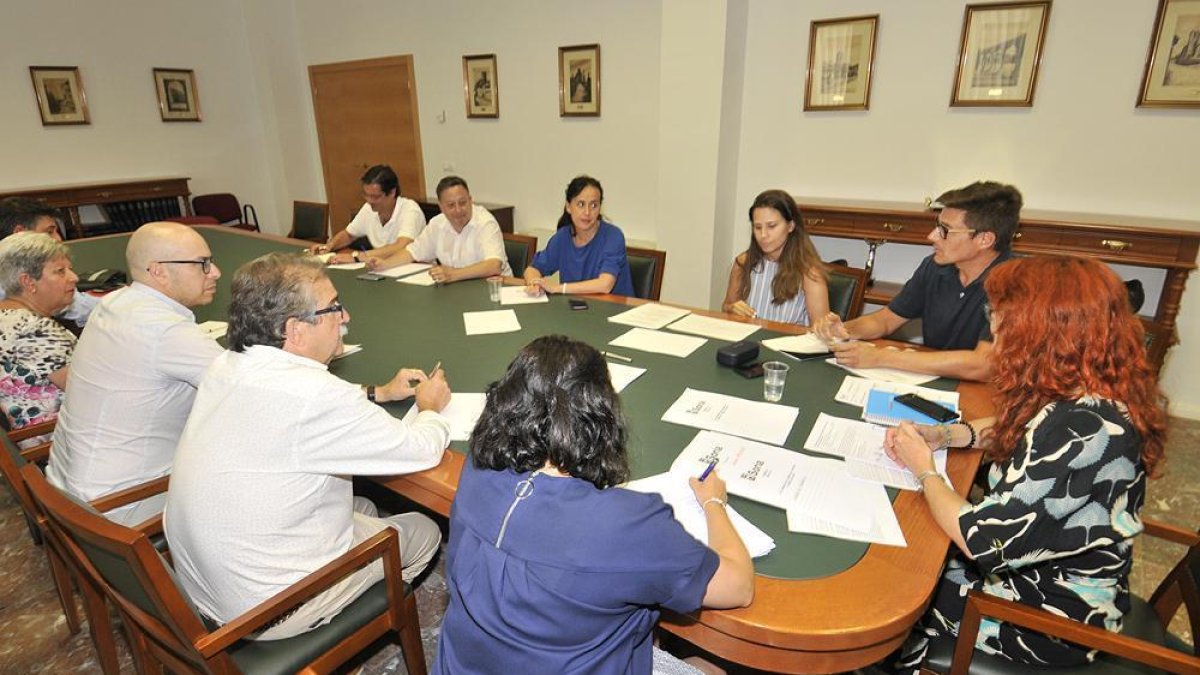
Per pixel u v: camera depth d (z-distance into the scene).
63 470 1.54
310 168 6.61
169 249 1.54
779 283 2.23
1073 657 1.06
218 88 6.09
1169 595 1.25
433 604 1.86
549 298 2.43
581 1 4.33
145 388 1.48
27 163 5.10
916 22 3.26
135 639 1.29
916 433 1.20
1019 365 1.04
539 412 0.80
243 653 1.16
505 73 4.89
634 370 1.68
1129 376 0.96
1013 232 1.74
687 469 1.17
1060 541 0.95
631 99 4.33
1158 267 2.85
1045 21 2.96
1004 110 3.16
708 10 3.49
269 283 1.16
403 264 3.04
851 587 0.89
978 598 1.01
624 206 4.62
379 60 5.63
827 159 3.68
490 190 5.34
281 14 6.05
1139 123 2.89
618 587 0.73
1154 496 2.41
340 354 1.83
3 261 1.81
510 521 0.77
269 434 1.09
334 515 1.21
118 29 5.41
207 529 1.09
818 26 3.48
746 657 0.89
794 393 1.54
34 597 1.92
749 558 0.88
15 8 4.88
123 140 5.58
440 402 1.45
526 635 0.75
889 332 2.09
